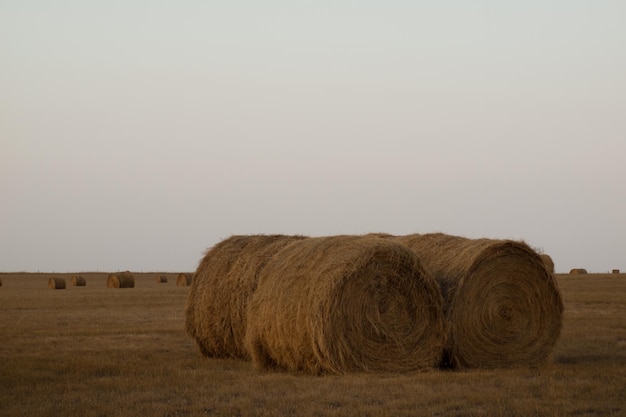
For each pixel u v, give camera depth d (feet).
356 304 43.65
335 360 42.96
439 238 52.54
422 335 45.50
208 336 53.31
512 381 38.93
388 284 44.65
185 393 36.24
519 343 47.67
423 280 45.42
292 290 44.93
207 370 45.37
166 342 60.23
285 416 30.55
